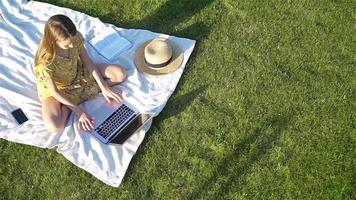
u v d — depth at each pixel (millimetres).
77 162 2520
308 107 2689
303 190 2410
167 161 2535
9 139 2611
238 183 2447
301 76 2814
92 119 2662
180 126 2654
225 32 3033
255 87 2781
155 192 2441
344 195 2379
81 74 2701
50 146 2570
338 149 2529
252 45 2961
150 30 3092
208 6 3143
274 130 2609
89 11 3193
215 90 2783
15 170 2547
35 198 2455
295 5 3117
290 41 2965
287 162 2500
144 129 2615
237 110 2693
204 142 2588
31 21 3127
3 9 3188
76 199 2436
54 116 2561
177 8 3154
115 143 2564
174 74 2826
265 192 2412
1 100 2764
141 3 3193
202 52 2949
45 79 2492
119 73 2773
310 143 2559
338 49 2918
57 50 2441
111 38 3014
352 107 2678
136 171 2508
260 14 3094
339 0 3131
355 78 2789
